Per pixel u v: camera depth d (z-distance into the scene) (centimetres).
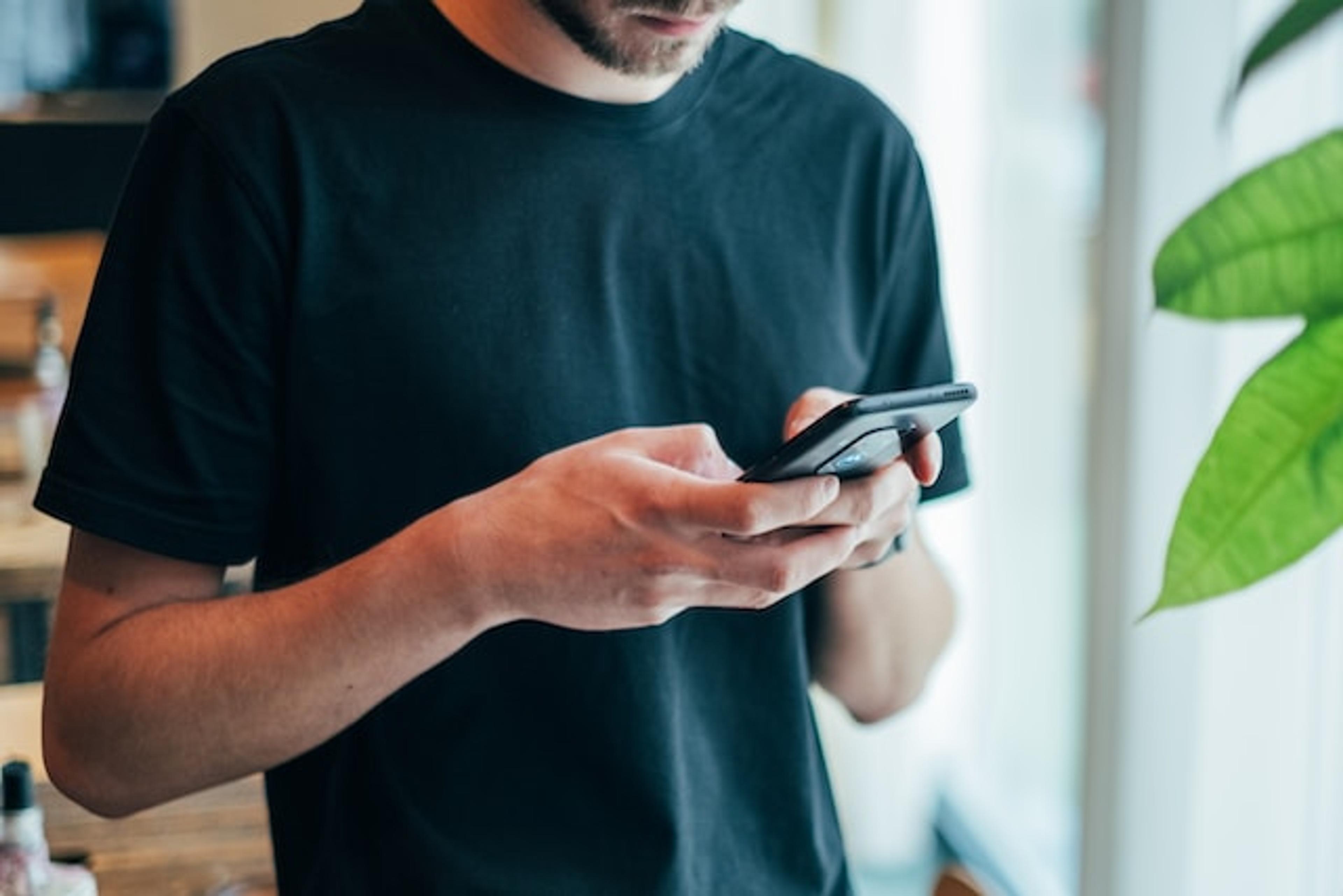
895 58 365
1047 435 370
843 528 122
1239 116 197
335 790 141
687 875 143
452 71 141
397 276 137
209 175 132
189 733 130
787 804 151
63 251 292
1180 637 207
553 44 139
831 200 154
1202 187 199
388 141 138
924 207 162
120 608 135
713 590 121
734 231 149
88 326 134
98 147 266
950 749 414
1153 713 209
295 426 137
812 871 153
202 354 133
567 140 142
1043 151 364
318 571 139
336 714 129
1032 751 384
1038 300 370
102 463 132
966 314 383
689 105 148
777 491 113
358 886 141
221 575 139
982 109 379
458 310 138
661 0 128
